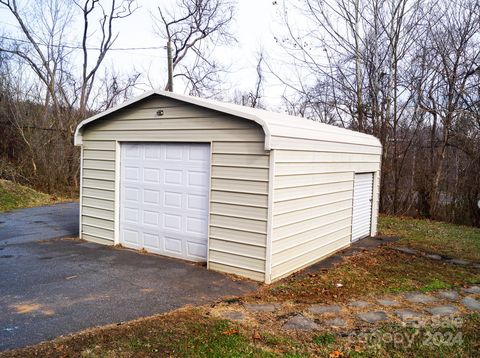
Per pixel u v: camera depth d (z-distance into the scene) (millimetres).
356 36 15148
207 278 5855
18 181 16391
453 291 5617
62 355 3447
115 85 21562
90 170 8297
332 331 4148
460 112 12461
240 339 3855
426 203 13148
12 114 17328
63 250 7555
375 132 14133
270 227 5637
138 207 7570
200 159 6602
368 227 9602
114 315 4402
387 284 5863
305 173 6480
